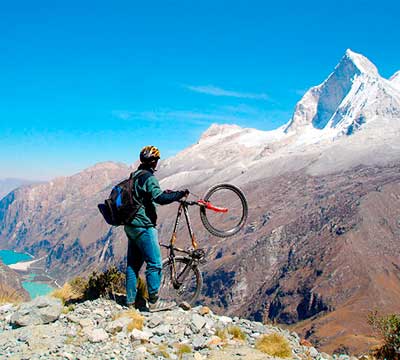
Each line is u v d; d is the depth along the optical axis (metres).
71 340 3.76
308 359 4.01
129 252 4.82
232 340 4.00
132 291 4.68
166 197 4.50
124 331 3.97
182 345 3.75
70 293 5.35
